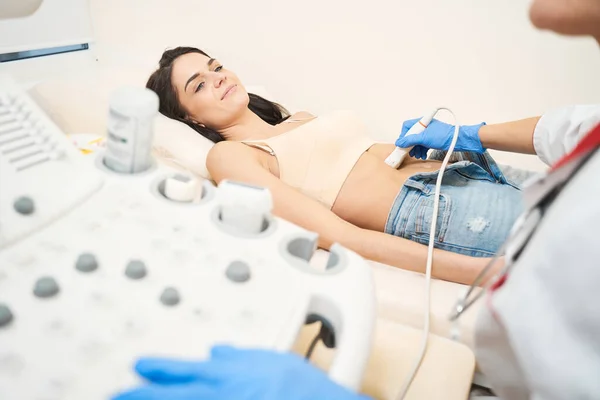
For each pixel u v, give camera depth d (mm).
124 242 544
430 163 1348
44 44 1219
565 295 466
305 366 414
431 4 1419
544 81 1450
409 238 1131
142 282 496
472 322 878
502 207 1115
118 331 445
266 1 1538
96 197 609
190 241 559
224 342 451
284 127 1405
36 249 517
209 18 1613
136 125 630
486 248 1085
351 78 1599
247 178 1068
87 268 496
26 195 578
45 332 433
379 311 932
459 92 1528
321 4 1503
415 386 740
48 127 684
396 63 1533
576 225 466
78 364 413
